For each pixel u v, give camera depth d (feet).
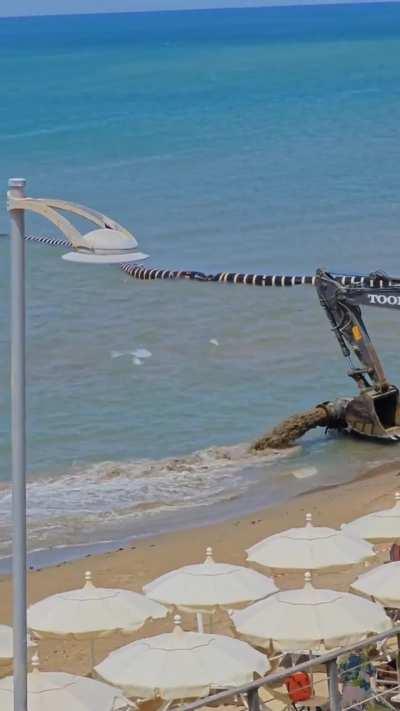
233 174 459.73
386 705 84.33
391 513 112.98
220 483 160.76
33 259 319.68
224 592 97.04
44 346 229.66
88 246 61.62
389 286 177.88
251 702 70.69
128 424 184.24
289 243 336.70
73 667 105.29
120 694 79.87
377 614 90.22
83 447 174.81
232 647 84.48
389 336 231.91
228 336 235.20
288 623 88.12
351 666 87.61
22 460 63.67
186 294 275.18
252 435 180.45
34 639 101.76
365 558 104.99
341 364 214.69
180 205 400.26
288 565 103.65
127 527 145.07
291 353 222.07
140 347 228.02
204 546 136.87
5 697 77.92
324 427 180.45
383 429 173.47
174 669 81.51
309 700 86.63
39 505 152.56
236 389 201.36
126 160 509.35
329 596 90.89
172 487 159.33
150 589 99.40
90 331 240.53
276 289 279.28
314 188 422.41
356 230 351.05
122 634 96.53
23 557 64.80
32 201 61.11
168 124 626.64
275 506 151.64
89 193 433.48
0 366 216.54
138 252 62.64
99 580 126.52
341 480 161.68
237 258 318.65
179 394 198.80
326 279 178.60
